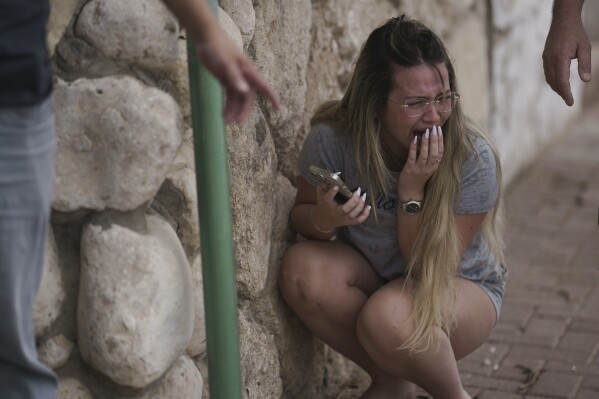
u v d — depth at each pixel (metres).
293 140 4.96
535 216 9.16
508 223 8.91
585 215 9.20
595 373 5.85
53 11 3.52
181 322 3.71
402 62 4.23
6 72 2.87
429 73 4.20
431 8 7.62
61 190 3.56
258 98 4.44
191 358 4.06
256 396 4.53
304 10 5.02
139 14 3.55
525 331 6.48
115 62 3.62
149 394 3.70
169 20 3.61
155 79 3.72
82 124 3.54
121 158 3.53
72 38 3.59
